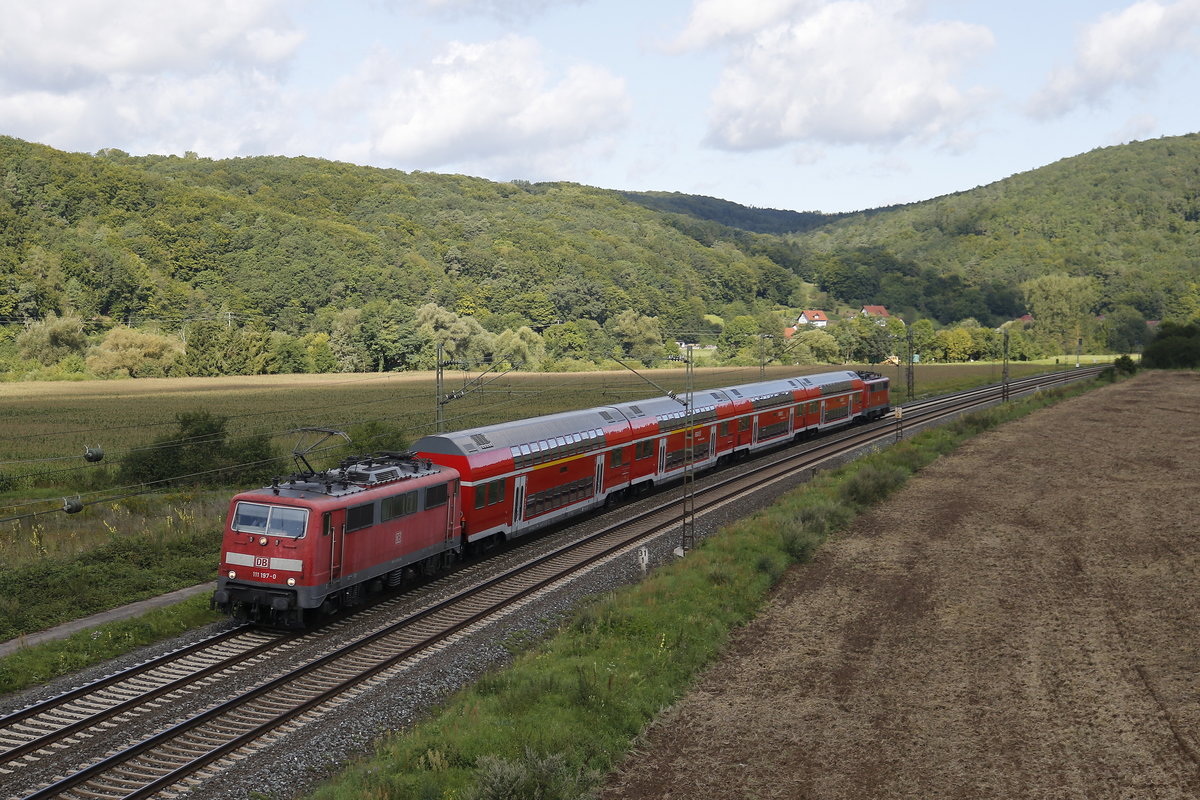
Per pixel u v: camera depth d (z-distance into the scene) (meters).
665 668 20.78
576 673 20.02
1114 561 28.81
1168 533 31.89
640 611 23.98
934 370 142.38
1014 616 24.16
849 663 21.39
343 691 19.69
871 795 15.42
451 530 29.23
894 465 46.22
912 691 19.67
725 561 28.95
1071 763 16.31
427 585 28.41
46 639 23.56
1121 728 17.55
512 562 31.03
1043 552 30.27
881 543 32.25
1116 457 48.72
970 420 62.56
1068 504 37.31
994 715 18.36
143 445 59.12
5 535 35.94
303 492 24.16
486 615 25.14
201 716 17.89
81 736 17.31
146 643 23.23
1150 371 116.62
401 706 19.00
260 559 23.33
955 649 22.02
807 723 18.25
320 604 23.33
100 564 30.11
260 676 20.50
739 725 18.25
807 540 30.83
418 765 15.78
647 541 33.69
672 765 16.64
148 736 17.30
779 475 47.53
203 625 24.73
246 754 16.58
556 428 36.44
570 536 35.09
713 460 49.41
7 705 18.92
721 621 23.89
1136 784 15.50
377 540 25.47
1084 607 24.64
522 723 17.47
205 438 50.69
